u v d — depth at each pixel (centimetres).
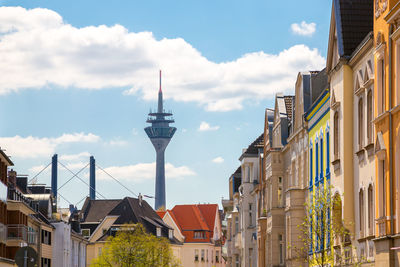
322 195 3872
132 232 9900
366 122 3538
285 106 6197
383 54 3212
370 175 3459
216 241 17500
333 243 3909
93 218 14838
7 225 6869
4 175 6525
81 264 11881
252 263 8325
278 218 6028
